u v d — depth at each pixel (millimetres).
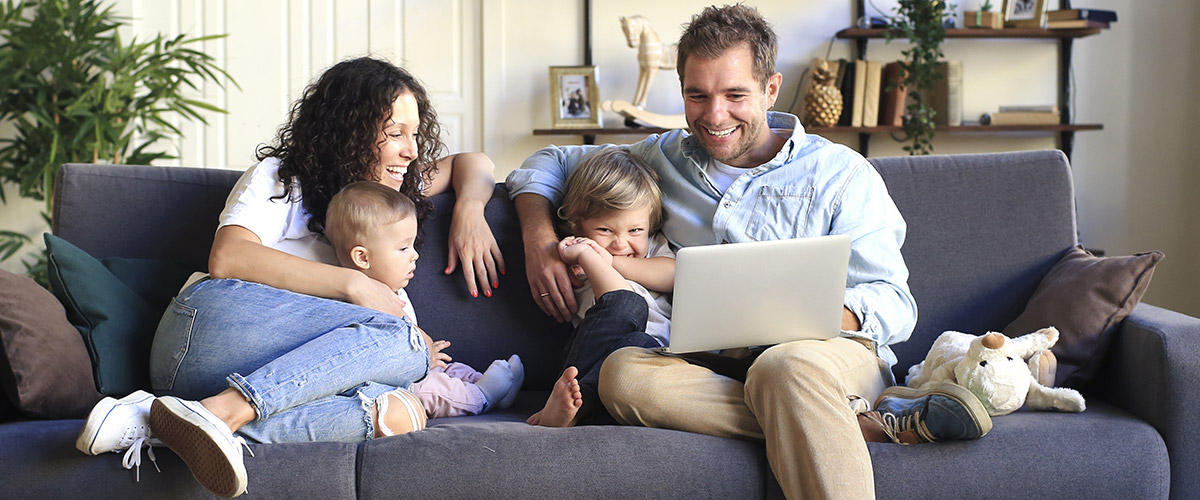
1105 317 1718
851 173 1850
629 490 1399
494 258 1931
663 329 1782
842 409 1391
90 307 1667
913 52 4039
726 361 1642
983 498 1419
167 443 1314
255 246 1678
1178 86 4199
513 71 4355
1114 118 4238
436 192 2025
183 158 4453
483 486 1386
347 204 1721
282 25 4391
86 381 1592
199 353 1540
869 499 1331
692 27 1855
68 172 1918
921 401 1461
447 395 1711
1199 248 4215
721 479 1423
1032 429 1471
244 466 1345
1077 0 4227
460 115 4410
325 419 1474
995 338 1559
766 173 1866
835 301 1571
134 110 4066
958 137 4340
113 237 1905
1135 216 4254
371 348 1542
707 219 1892
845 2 4293
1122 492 1447
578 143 4383
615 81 4348
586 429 1458
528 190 1983
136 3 4375
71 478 1345
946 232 1988
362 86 1820
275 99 4418
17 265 4395
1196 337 1543
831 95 4074
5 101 4035
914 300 1851
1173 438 1509
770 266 1492
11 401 1550
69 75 4012
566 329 1941
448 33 4379
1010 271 1983
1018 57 4293
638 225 1843
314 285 1654
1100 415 1562
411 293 1922
